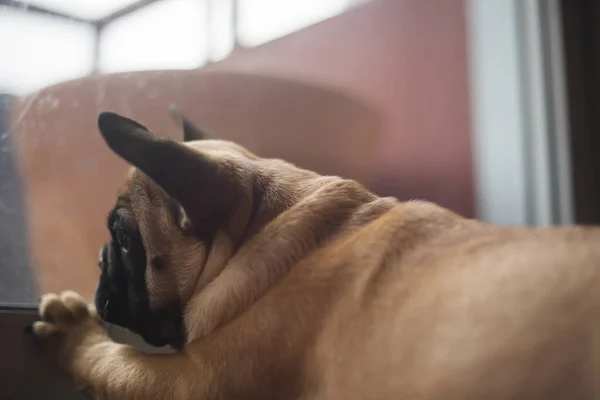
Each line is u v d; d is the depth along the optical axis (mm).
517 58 2031
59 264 1460
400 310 907
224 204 1120
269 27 2115
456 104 2115
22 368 1188
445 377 798
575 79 2094
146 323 1222
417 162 2154
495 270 859
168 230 1175
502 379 750
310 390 979
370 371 891
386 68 2188
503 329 780
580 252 834
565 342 731
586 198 2074
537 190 2031
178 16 1858
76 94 1463
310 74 2092
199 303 1118
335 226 1143
